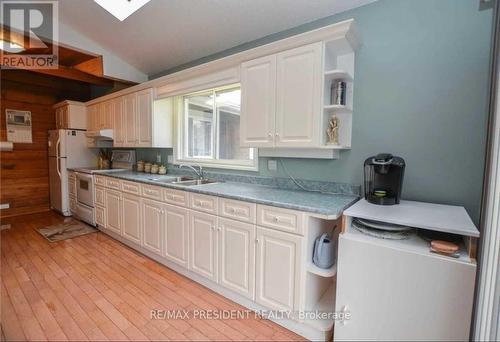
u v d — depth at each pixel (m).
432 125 1.76
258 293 1.85
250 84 2.18
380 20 1.91
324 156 2.09
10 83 4.32
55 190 4.57
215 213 2.11
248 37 2.60
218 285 2.16
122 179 3.11
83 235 3.50
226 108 2.98
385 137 1.93
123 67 3.56
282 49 1.98
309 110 1.87
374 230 1.52
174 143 3.49
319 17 2.17
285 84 1.97
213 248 2.13
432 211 1.55
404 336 1.34
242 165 2.79
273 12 2.21
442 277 1.23
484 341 1.24
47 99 4.76
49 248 3.04
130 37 3.01
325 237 1.71
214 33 2.64
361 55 1.99
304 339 1.67
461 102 1.67
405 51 1.82
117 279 2.36
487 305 1.23
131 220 3.01
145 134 3.36
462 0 1.63
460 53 1.65
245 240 1.91
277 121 2.03
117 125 3.82
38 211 4.69
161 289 2.21
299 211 1.63
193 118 3.39
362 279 1.44
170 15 2.50
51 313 1.86
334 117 2.01
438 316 1.25
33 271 2.47
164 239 2.59
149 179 2.88
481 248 1.27
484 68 1.59
